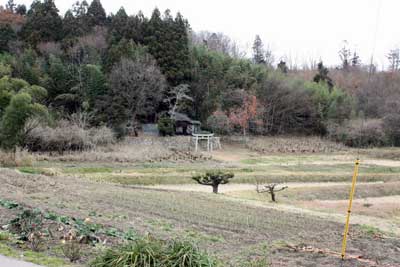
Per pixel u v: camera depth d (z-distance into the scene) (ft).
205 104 209.87
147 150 146.00
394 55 302.45
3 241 26.07
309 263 32.50
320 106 226.99
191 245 22.27
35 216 31.12
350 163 158.30
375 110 226.58
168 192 70.74
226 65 234.58
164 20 223.51
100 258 21.97
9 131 113.70
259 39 383.04
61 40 226.38
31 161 108.27
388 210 74.38
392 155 182.70
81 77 187.01
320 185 106.73
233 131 207.10
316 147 196.95
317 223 51.03
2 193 50.24
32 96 133.18
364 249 39.29
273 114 223.51
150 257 21.07
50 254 24.49
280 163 151.74
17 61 189.67
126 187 74.18
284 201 80.43
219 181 81.97
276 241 39.65
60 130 139.33
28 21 230.89
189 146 171.32
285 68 288.10
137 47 202.80
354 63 365.81
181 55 211.20
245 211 55.11
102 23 261.03
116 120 172.14
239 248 35.55
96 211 44.98
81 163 121.29
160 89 188.24
